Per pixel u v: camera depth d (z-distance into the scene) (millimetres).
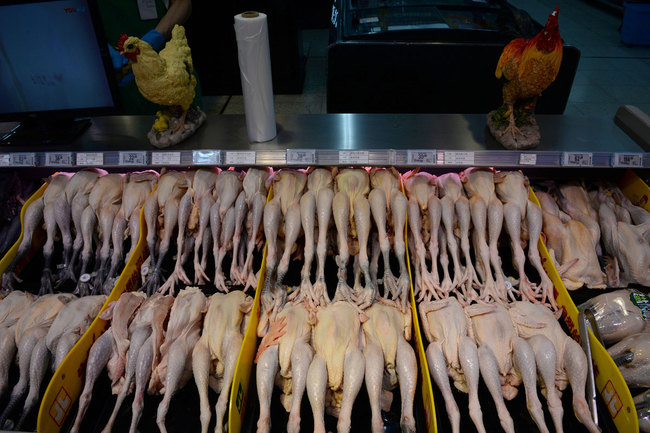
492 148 2887
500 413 2199
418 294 2828
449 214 2926
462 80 4586
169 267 3104
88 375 2383
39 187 3441
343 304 2607
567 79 4434
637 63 7418
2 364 2506
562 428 2182
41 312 2678
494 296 2707
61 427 2307
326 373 2295
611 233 2979
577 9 9984
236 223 2953
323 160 2885
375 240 3006
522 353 2326
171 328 2512
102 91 2803
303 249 3092
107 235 3002
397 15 5211
